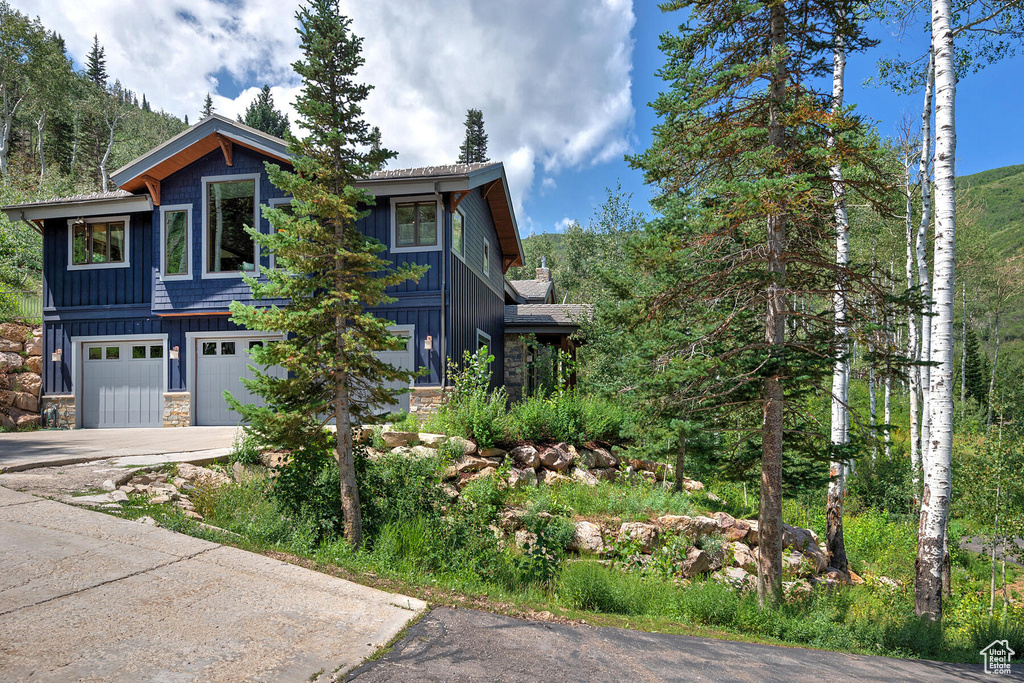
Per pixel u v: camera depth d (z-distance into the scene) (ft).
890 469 77.00
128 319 56.90
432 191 50.98
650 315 35.50
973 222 123.44
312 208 26.27
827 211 32.94
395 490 30.73
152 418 56.44
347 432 26.89
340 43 26.81
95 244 58.18
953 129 34.91
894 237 101.35
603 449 47.70
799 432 36.58
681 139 34.27
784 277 32.78
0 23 151.02
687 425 36.17
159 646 12.78
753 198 29.09
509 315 81.51
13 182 130.00
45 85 163.63
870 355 32.09
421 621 16.40
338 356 26.55
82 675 11.19
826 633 27.55
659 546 34.91
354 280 26.86
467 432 41.32
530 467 40.70
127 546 18.81
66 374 57.52
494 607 19.54
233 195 54.95
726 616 27.43
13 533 18.69
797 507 66.90
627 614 26.11
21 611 13.75
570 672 14.39
